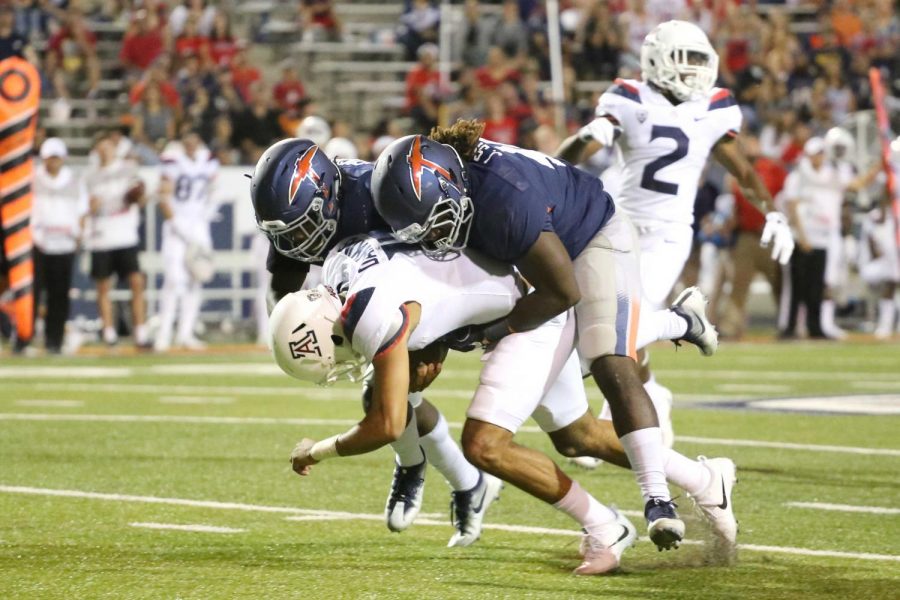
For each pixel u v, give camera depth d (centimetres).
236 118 5872
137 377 4069
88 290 5462
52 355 4925
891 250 5409
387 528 1777
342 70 7019
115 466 2330
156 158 5588
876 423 2859
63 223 4866
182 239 5044
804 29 7162
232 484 2148
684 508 1606
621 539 1523
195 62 6209
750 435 2681
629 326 1565
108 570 1511
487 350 1564
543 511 1925
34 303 4891
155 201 5372
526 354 1535
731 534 1570
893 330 5816
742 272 5247
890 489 2080
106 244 4938
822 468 2275
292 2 7306
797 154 5494
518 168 1497
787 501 1980
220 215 5403
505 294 1535
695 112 2367
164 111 5988
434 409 1627
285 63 6562
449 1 7038
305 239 1492
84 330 5469
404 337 1422
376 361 1421
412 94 6394
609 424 1686
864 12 6938
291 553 1617
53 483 2152
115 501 1988
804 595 1393
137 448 2548
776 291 5347
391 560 1578
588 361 1563
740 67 6531
